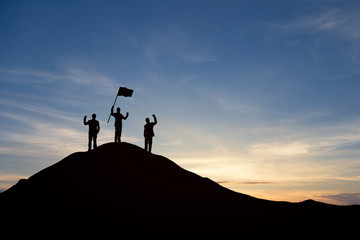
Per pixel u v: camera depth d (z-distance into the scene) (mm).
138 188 17438
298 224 15547
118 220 14633
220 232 14195
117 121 20578
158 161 20625
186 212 15867
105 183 17562
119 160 19453
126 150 20484
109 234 13453
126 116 20750
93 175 18172
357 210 17766
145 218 14945
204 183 19844
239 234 14086
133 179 18156
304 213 17328
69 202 16062
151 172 19219
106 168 18766
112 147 20531
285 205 18703
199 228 14430
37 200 16406
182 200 17000
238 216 16141
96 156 19703
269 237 13969
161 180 18672
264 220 15922
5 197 17516
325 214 17188
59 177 18172
